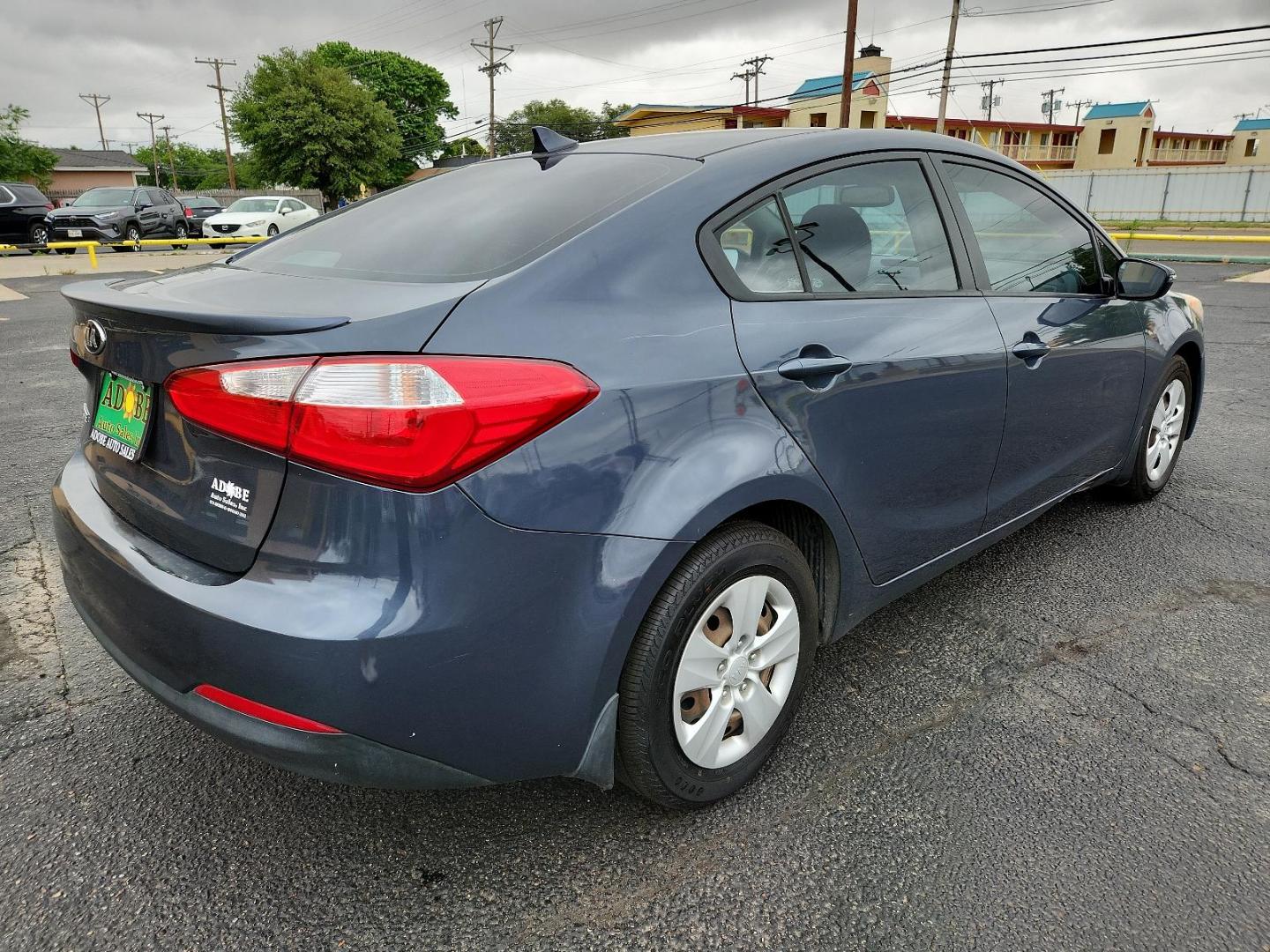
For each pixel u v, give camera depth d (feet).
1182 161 238.68
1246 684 8.30
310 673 4.77
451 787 5.36
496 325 5.14
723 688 6.40
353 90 121.80
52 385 20.99
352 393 4.72
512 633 5.11
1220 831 6.37
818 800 6.75
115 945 5.47
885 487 7.36
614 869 6.08
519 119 232.94
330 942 5.50
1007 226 9.09
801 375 6.41
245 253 7.89
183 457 5.48
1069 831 6.38
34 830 6.45
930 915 5.65
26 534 11.85
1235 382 20.88
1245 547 11.41
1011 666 8.64
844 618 7.49
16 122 168.45
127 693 8.27
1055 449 9.83
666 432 5.59
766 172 6.87
